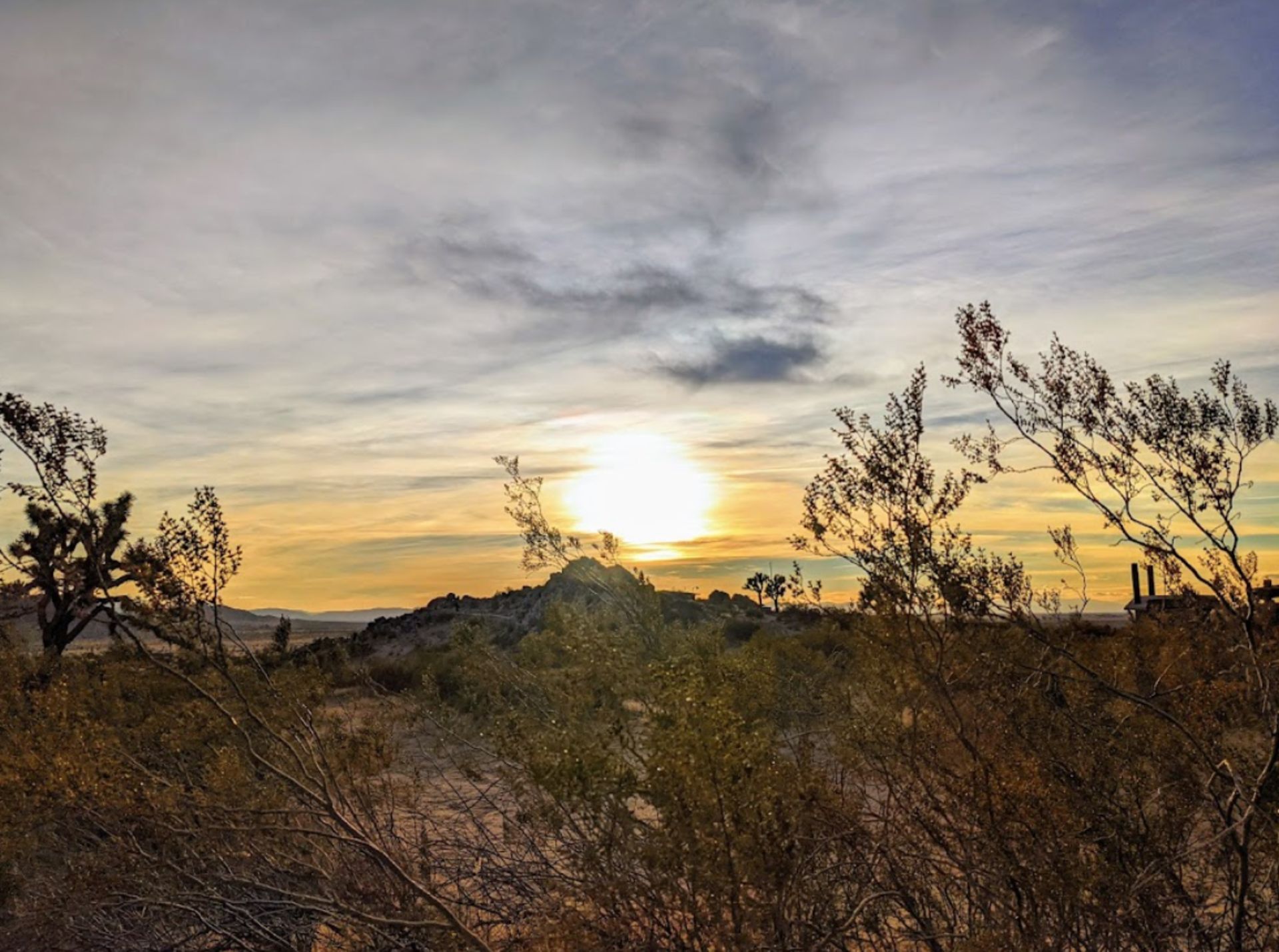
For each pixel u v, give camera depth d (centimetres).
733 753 364
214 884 480
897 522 432
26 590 463
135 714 576
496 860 506
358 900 454
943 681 417
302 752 498
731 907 357
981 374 445
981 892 402
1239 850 377
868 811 438
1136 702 421
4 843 481
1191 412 418
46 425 431
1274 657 436
